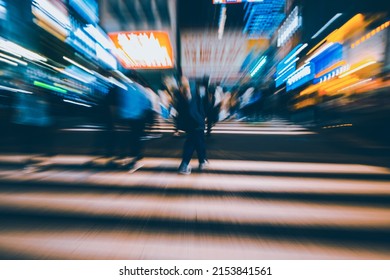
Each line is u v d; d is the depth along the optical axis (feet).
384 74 41.32
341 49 65.10
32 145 16.21
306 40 93.25
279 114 101.35
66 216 9.36
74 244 7.53
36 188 12.51
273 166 17.78
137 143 16.11
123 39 123.85
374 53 51.72
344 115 44.73
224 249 7.33
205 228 8.51
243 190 12.45
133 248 7.36
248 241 7.74
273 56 126.72
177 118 15.20
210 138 34.17
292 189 12.69
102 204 10.51
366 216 9.51
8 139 29.50
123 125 16.12
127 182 13.60
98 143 17.87
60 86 73.77
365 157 21.01
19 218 9.18
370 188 12.93
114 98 15.43
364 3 56.90
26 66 61.05
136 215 9.47
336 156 21.47
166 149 24.73
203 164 16.53
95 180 13.93
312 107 62.90
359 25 58.75
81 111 72.18
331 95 55.98
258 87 130.31
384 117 33.24
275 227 8.61
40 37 66.85
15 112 15.75
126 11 126.41
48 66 69.15
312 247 7.45
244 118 84.89
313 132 42.37
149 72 125.70
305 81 84.33
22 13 61.46
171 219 9.15
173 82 15.03
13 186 12.80
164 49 127.54
